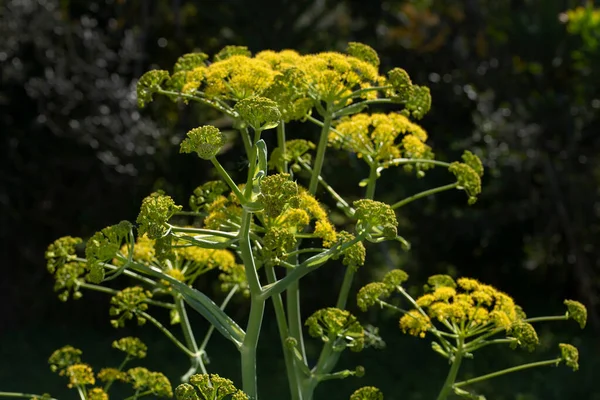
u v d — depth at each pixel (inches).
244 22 472.7
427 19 572.7
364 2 541.0
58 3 475.2
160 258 120.0
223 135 116.6
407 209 485.1
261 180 118.9
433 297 156.6
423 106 151.2
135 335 455.5
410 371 402.9
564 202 499.2
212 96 138.3
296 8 463.8
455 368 154.8
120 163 450.0
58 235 478.0
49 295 478.6
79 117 461.4
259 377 393.7
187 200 452.1
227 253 165.0
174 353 427.8
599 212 497.0
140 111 482.0
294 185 113.6
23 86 456.1
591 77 498.3
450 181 495.2
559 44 518.0
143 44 499.2
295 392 148.9
